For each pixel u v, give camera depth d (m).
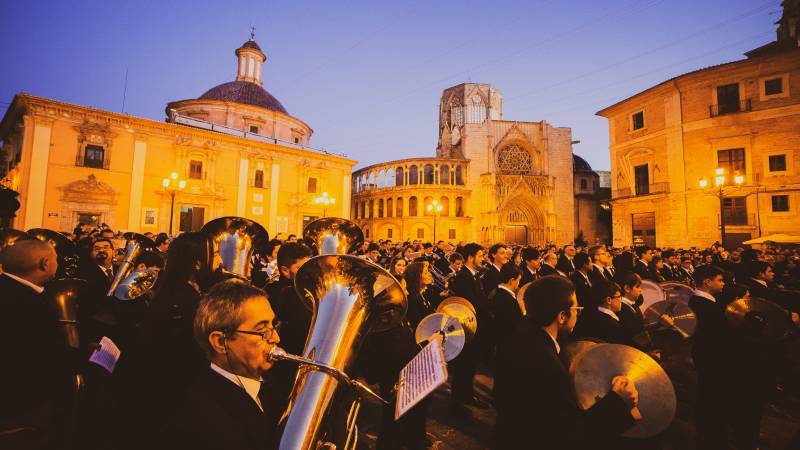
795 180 24.30
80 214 24.64
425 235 45.50
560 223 48.12
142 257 4.45
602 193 52.94
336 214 36.06
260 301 1.58
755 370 4.04
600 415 1.91
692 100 28.22
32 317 2.52
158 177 27.47
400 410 1.82
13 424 2.35
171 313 2.37
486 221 45.53
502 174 46.62
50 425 2.53
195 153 29.11
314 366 1.75
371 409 5.16
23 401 2.40
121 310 3.06
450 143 56.94
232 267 4.74
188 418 1.31
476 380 6.49
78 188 24.48
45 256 2.76
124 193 26.11
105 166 25.56
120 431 2.17
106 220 25.41
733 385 3.89
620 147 33.38
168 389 2.16
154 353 2.23
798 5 29.97
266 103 40.19
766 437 4.67
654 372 2.02
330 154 36.34
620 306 3.98
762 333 4.07
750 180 25.69
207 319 1.50
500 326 5.12
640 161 31.48
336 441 1.75
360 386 1.92
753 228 25.42
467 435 4.53
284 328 3.22
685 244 27.94
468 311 5.01
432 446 4.23
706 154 27.48
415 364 2.17
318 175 35.19
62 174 24.06
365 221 50.09
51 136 23.80
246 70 44.22
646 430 1.95
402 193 46.78
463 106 58.69
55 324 2.66
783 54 24.78
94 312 3.13
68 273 4.66
